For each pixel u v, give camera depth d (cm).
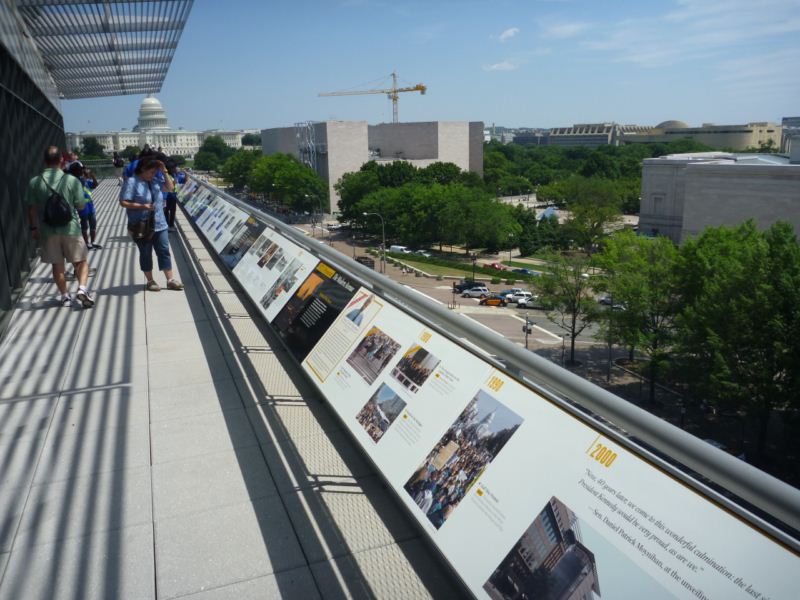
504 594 168
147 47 1675
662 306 2598
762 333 1928
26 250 830
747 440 1903
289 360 462
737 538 124
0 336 525
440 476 214
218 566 242
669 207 6431
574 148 17788
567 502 164
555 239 7106
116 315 605
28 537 263
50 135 1742
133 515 277
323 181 10031
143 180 664
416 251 7444
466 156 11388
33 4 1155
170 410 384
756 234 2573
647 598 133
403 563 238
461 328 237
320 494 288
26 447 342
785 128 18988
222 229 840
